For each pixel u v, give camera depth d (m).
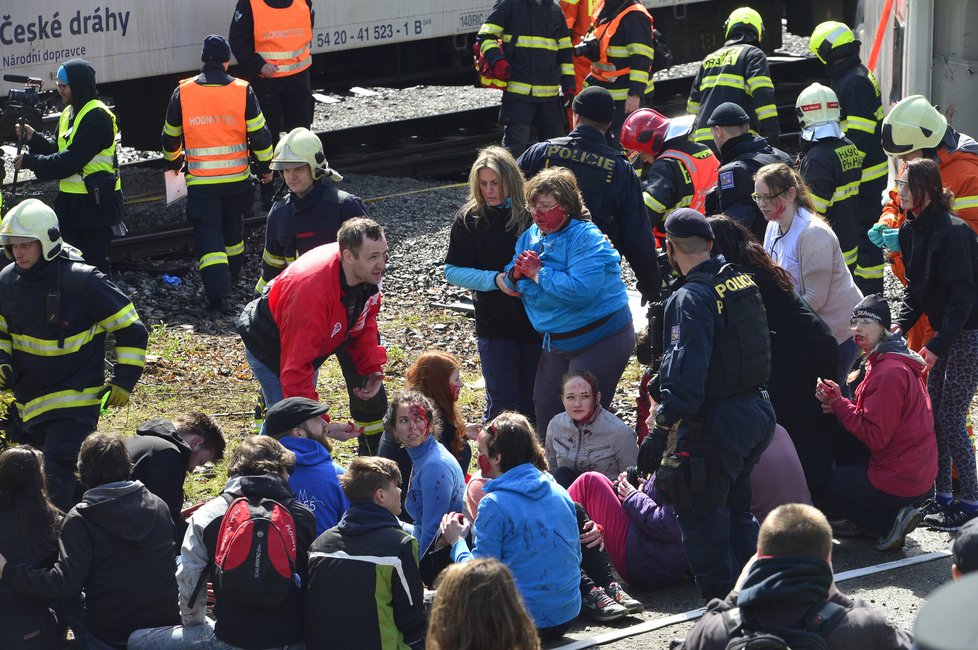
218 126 40.62
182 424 22.25
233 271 42.97
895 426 21.98
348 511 17.98
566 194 23.92
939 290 23.80
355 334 24.77
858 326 22.31
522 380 27.31
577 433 23.88
